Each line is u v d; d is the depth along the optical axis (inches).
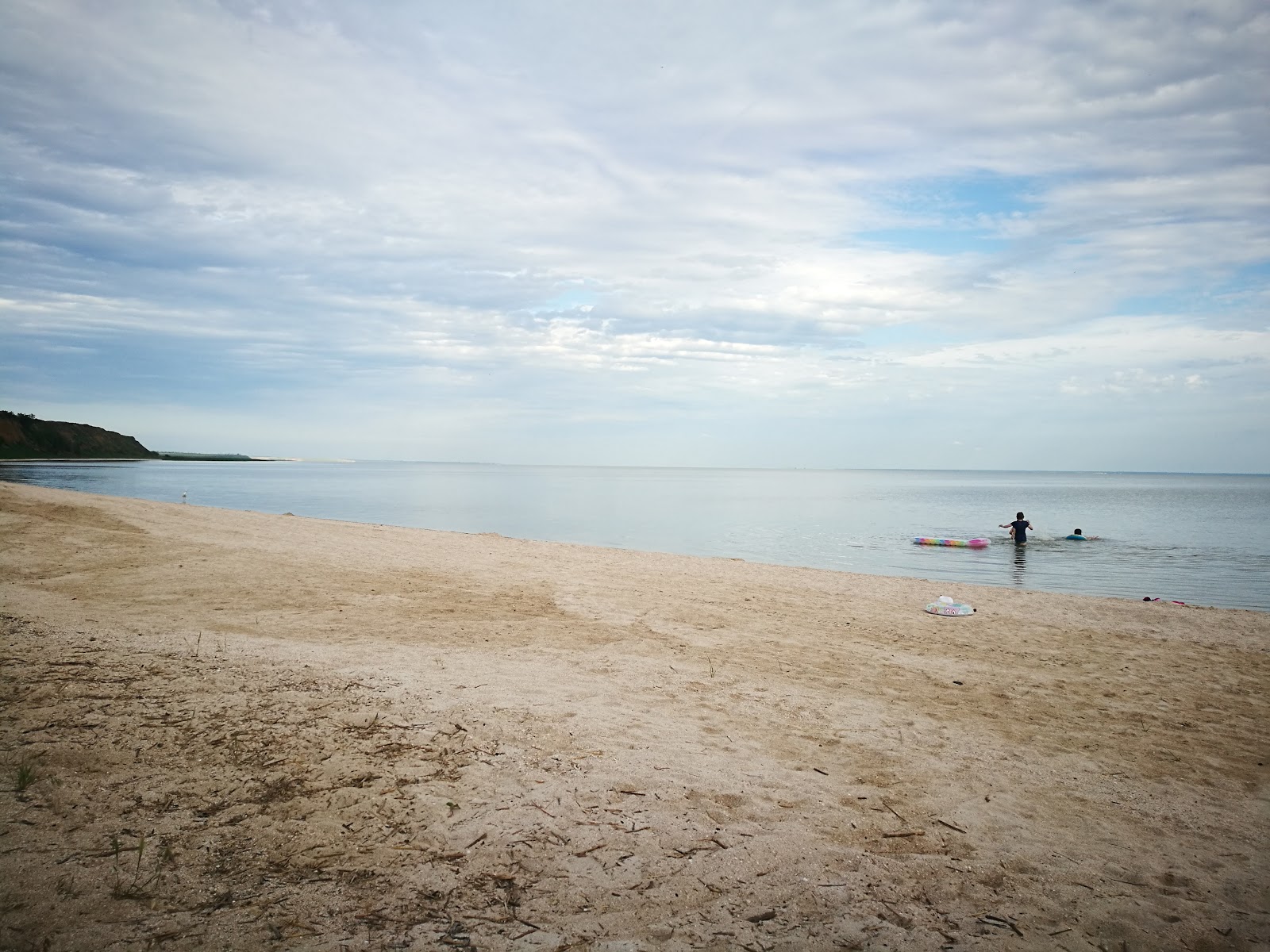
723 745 217.8
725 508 2047.2
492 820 154.6
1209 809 194.1
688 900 130.9
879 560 944.3
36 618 307.0
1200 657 383.2
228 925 111.4
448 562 613.0
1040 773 213.5
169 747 174.6
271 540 669.3
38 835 131.2
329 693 227.8
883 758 217.3
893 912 132.5
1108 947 127.0
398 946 110.1
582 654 325.1
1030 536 1269.7
